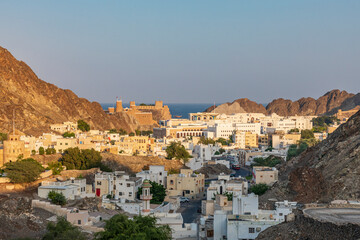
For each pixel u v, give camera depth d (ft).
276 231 303.27
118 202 533.55
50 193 509.35
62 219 393.50
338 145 530.68
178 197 609.83
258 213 375.86
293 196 489.26
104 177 577.43
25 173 556.51
